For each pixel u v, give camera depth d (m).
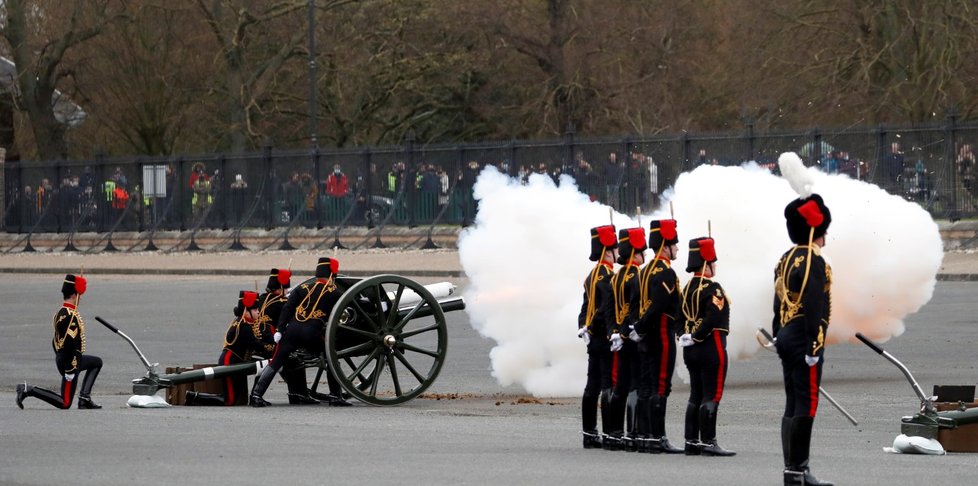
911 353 60.41
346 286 50.22
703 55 176.12
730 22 167.75
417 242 137.75
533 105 179.25
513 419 44.59
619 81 175.88
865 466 33.34
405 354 65.00
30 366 63.44
